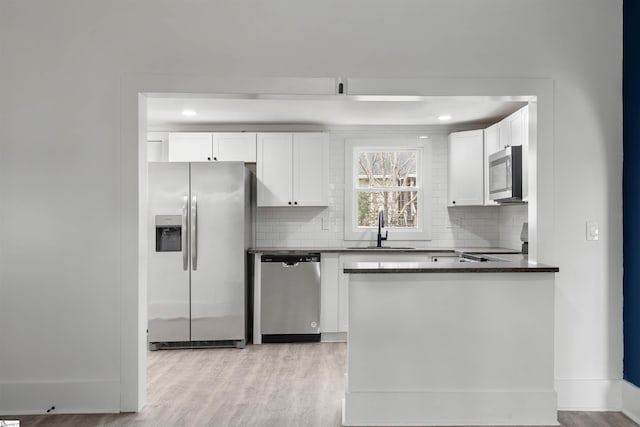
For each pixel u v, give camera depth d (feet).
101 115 10.37
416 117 17.22
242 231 16.20
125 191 10.34
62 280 10.34
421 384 9.73
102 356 10.33
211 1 10.48
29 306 10.33
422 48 10.58
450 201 18.49
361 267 9.86
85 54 10.37
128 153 10.37
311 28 10.54
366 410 9.63
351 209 18.95
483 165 17.43
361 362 9.69
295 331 16.85
